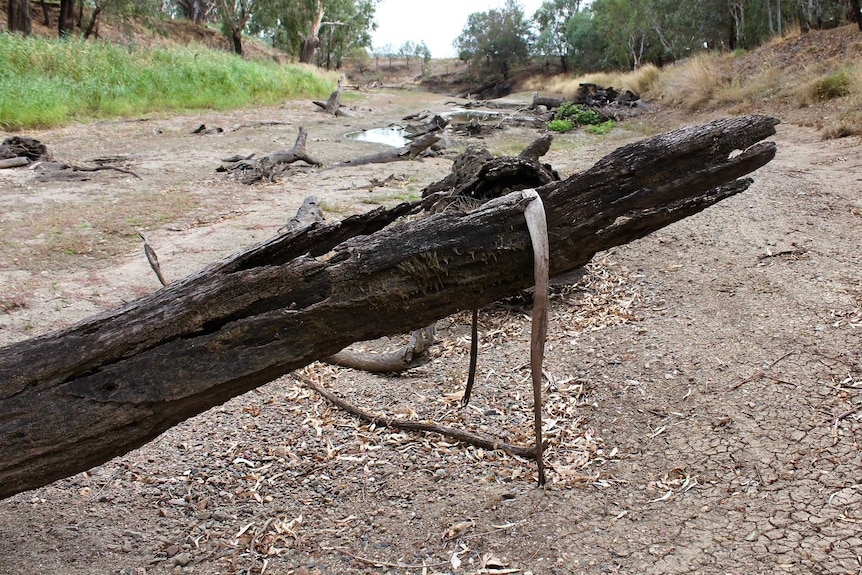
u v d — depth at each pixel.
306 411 4.55
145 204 10.23
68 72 21.77
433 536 3.27
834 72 15.19
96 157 14.23
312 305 2.86
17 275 7.05
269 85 27.98
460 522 3.35
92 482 3.80
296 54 52.09
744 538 3.06
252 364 2.88
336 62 70.12
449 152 15.62
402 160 14.28
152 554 3.24
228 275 2.86
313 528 3.39
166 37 45.03
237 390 2.95
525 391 4.60
